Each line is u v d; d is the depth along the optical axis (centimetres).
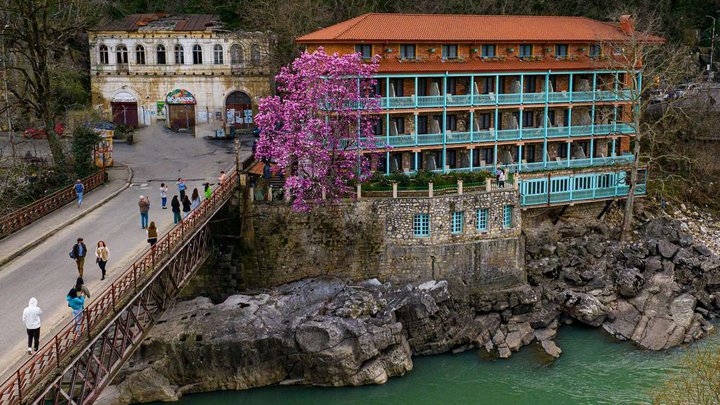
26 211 4444
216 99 7475
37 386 2455
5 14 5728
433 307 4675
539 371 4403
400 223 5091
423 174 5428
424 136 5672
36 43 5622
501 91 6081
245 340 4281
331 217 5047
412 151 5700
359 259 5097
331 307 4578
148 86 7444
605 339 4819
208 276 4997
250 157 5684
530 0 8569
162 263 3578
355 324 4356
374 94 5575
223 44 7375
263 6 7775
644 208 6362
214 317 4481
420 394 4162
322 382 4278
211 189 5309
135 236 4253
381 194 5122
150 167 6100
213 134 7181
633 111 6231
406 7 8212
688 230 6228
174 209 4425
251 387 4284
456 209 5138
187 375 4259
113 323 3152
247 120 7550
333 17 7562
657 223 5947
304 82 5162
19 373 2367
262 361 4297
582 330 4962
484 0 8431
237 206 4962
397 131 5688
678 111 7188
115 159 6388
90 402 2891
